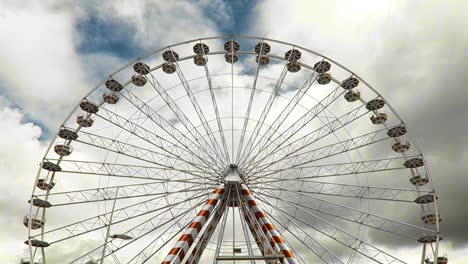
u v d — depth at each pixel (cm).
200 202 4003
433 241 3912
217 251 3378
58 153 4231
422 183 4219
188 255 3406
